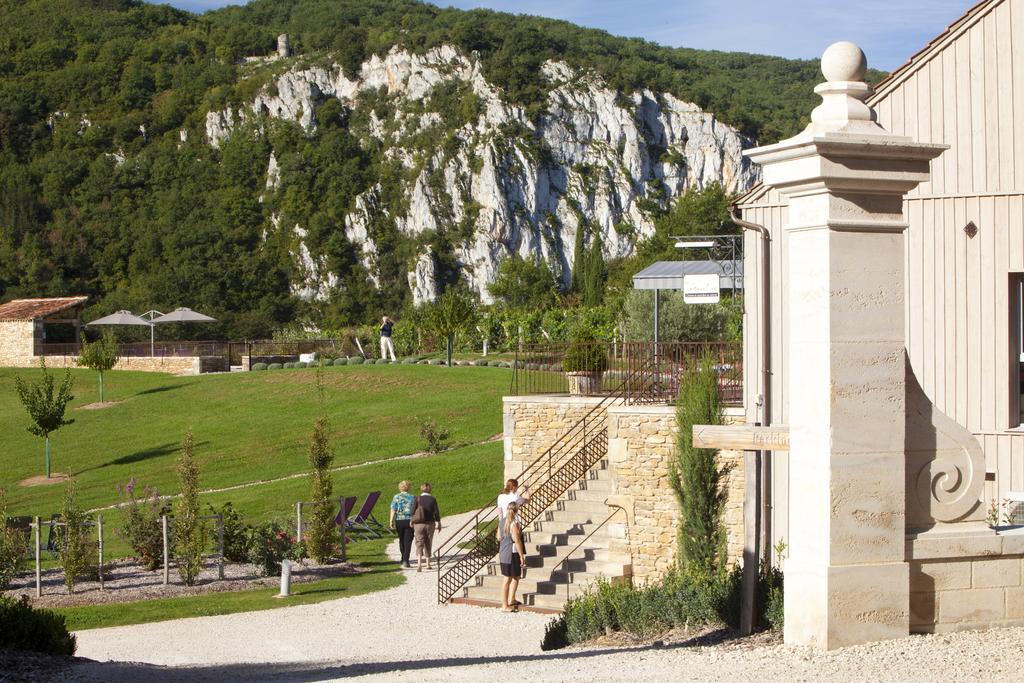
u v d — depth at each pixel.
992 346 14.71
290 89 197.50
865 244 8.05
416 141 196.62
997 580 8.45
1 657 10.17
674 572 15.00
